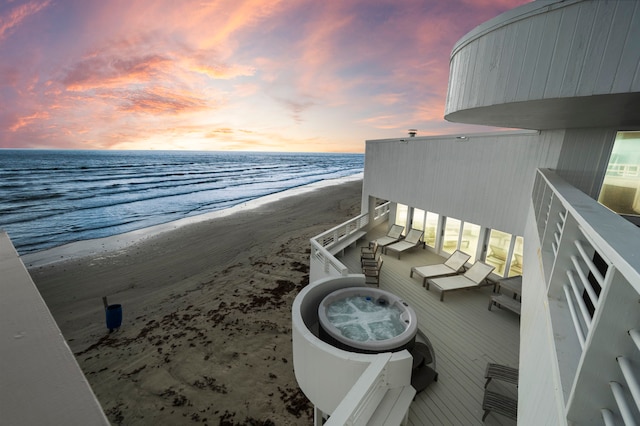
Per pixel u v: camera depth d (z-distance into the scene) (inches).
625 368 46.0
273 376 312.8
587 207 85.4
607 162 232.7
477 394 202.1
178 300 480.4
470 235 392.8
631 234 58.4
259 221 1039.0
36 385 24.2
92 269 619.5
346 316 255.4
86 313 449.1
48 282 559.5
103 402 285.9
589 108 136.3
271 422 261.1
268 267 605.6
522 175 318.0
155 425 261.4
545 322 97.9
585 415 53.6
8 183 1702.8
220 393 291.7
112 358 346.0
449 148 393.4
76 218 1096.2
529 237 222.5
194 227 967.6
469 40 145.1
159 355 348.2
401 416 160.2
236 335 382.6
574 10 104.9
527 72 120.3
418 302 315.3
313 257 392.5
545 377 82.9
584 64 105.7
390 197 499.5
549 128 263.6
